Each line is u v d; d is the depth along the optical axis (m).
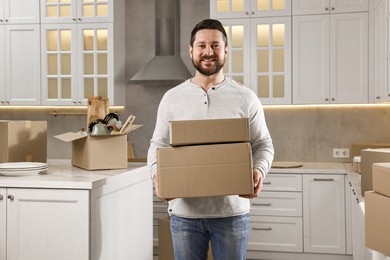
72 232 2.50
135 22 5.26
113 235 2.78
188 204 2.15
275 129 5.02
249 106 2.22
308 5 4.55
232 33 4.70
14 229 2.56
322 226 4.34
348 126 4.89
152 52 5.24
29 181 2.53
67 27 4.96
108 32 4.89
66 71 5.02
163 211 4.61
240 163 1.98
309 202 4.36
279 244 4.42
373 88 4.45
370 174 2.49
